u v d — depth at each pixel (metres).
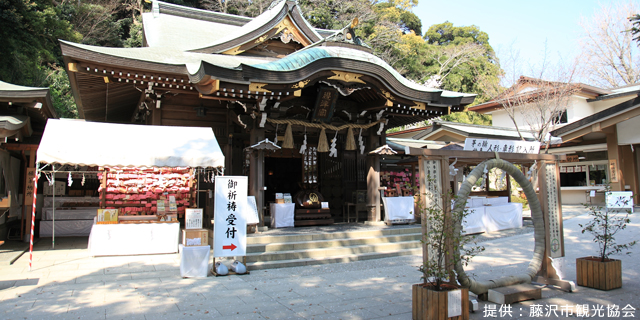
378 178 12.55
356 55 10.59
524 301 5.88
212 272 7.71
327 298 6.05
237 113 11.10
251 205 9.94
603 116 17.83
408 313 5.33
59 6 26.56
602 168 20.98
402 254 9.83
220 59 12.09
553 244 6.80
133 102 14.09
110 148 8.46
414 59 36.41
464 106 12.68
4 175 10.77
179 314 5.24
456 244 5.44
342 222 12.69
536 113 20.94
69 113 25.52
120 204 11.29
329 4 33.12
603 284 6.41
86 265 8.27
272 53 13.77
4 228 11.35
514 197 22.45
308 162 14.16
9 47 17.97
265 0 31.19
